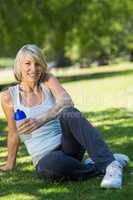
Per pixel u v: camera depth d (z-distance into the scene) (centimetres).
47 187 555
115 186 530
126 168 615
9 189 559
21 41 3155
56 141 576
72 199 509
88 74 3884
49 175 568
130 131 941
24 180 590
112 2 3619
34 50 581
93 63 6625
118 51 6631
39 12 3191
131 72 3678
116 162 546
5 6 3053
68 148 564
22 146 827
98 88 2236
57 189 545
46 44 3569
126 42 6425
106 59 6631
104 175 568
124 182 556
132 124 1044
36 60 578
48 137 575
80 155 577
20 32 3130
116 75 3375
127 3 3706
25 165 671
